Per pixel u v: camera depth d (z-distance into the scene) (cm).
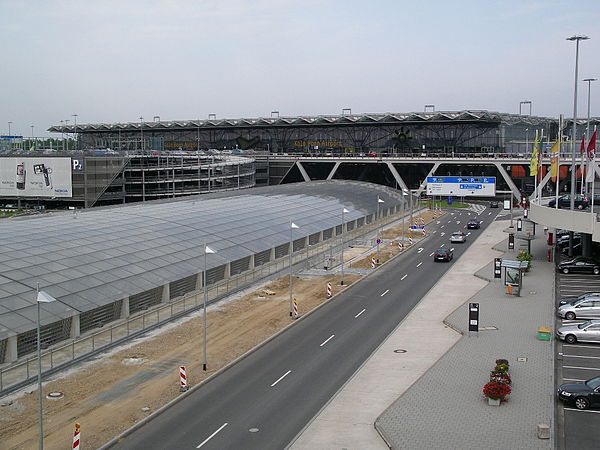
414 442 2923
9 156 14200
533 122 18275
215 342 4475
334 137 19475
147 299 5162
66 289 4644
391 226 11075
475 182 14312
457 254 8338
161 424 3167
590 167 6856
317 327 4912
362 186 13388
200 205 8175
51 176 13938
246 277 6369
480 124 17312
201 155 16150
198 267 5875
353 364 4059
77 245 5512
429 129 17912
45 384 3666
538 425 2950
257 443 2952
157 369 3928
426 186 15550
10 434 3033
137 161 14562
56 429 3089
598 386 3369
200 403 3438
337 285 6353
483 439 2948
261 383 3734
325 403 3428
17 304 4241
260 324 4925
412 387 3616
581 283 6322
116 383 3691
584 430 3073
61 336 4325
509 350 4262
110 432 3058
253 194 9981
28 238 5453
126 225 6462
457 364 3994
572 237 7581
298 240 7981
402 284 6481
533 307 5409
